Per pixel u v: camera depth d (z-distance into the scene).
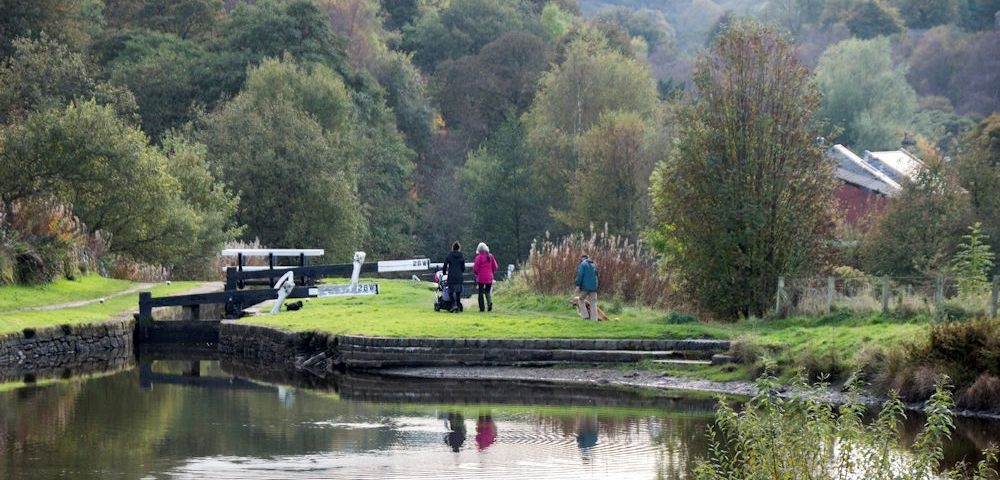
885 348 80.69
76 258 146.00
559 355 92.38
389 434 69.06
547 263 121.25
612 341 92.44
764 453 47.19
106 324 115.44
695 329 95.38
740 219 105.19
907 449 60.72
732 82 108.31
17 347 102.38
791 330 93.00
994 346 75.50
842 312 96.56
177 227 170.12
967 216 158.00
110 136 158.38
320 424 72.38
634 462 61.25
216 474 58.16
